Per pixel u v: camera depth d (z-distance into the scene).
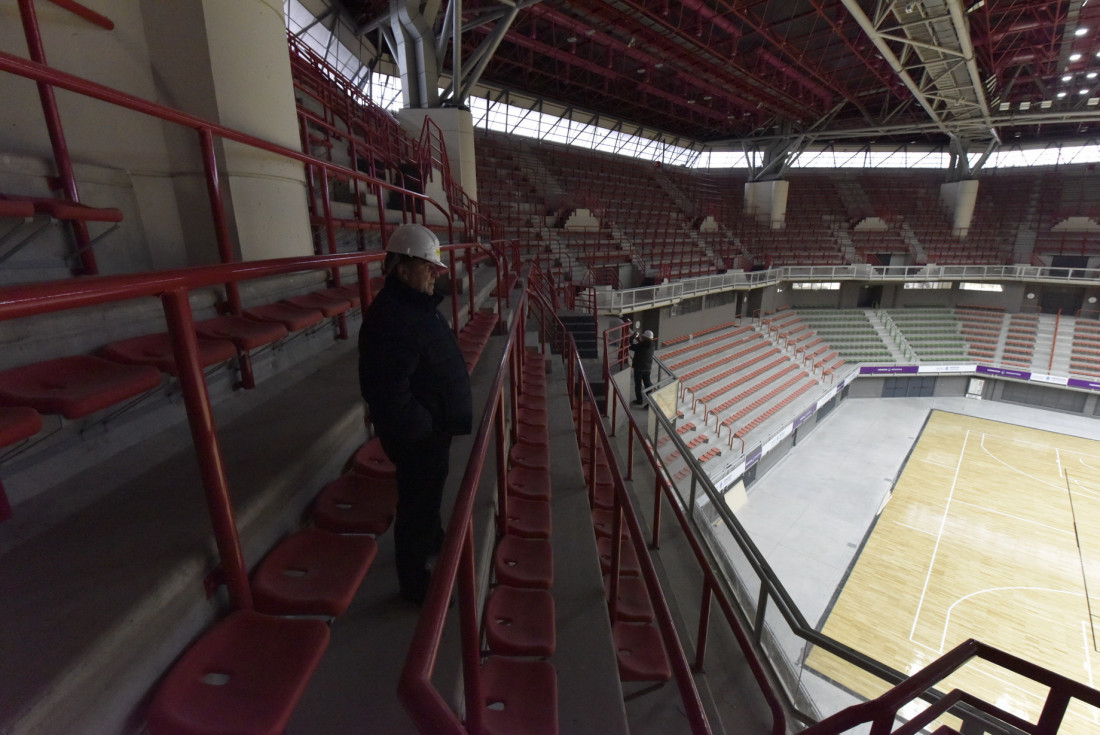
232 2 3.01
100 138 2.65
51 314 1.69
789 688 3.80
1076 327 24.42
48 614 1.04
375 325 1.51
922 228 30.75
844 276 26.61
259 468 1.75
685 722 2.95
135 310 2.04
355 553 1.56
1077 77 19.77
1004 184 32.22
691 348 20.58
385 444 1.62
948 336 26.23
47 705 0.85
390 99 21.06
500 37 11.60
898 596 10.25
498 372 2.15
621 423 8.70
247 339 2.05
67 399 1.26
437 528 1.91
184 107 2.98
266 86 3.30
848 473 16.05
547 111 26.12
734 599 4.54
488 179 21.83
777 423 16.56
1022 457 17.12
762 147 29.67
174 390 2.11
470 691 1.24
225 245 2.50
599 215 22.50
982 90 17.69
